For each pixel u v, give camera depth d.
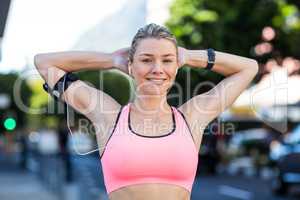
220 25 25.33
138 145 5.44
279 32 25.84
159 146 5.44
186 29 25.28
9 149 61.88
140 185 5.40
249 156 45.47
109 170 5.47
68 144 27.64
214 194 27.97
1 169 46.16
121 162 5.41
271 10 25.34
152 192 5.39
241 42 25.45
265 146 43.19
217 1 25.45
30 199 24.00
